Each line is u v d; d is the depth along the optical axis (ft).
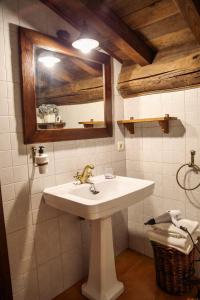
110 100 6.93
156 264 5.86
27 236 5.18
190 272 5.58
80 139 6.16
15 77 4.82
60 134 5.64
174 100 6.30
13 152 4.86
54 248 5.73
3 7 4.59
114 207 4.71
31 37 4.93
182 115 6.19
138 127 7.25
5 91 4.68
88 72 6.30
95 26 5.54
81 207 4.44
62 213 5.84
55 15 5.46
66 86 5.72
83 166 6.32
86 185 5.76
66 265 6.03
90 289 5.70
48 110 5.38
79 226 6.27
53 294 5.77
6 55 4.66
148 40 6.11
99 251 5.46
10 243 4.90
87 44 5.25
